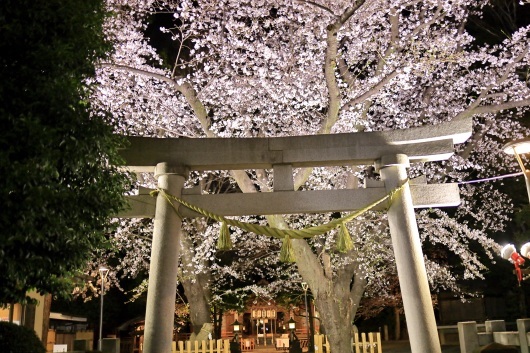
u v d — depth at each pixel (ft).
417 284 23.85
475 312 81.30
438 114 51.88
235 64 45.57
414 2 44.93
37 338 19.63
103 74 41.39
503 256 26.55
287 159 26.04
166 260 24.16
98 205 19.22
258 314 102.58
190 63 44.34
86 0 19.13
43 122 17.20
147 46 42.93
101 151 19.06
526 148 23.12
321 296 39.99
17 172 15.65
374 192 25.79
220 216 24.79
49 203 16.89
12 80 17.02
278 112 45.14
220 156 25.99
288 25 48.52
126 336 76.74
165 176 25.61
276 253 60.08
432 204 26.68
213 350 46.32
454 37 52.01
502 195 57.93
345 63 49.78
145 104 44.47
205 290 58.85
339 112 38.17
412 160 27.20
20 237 15.99
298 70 43.78
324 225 24.81
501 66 49.24
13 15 17.34
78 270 20.61
